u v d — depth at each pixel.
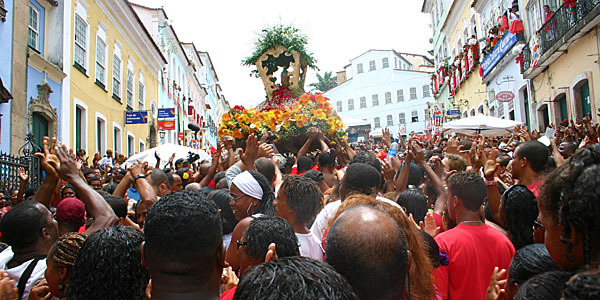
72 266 2.32
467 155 5.57
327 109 5.84
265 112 5.88
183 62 34.50
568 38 12.36
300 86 6.60
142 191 3.42
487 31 20.89
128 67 20.27
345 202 2.29
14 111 10.59
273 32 6.36
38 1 12.39
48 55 12.96
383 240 1.55
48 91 12.14
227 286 2.73
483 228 2.94
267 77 6.56
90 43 15.41
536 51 14.78
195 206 1.80
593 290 1.02
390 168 4.42
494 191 3.55
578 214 1.31
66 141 13.27
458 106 26.72
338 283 1.19
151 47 23.61
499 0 18.88
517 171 3.83
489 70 19.92
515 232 2.99
